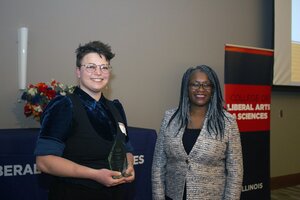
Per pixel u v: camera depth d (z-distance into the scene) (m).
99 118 1.24
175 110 1.79
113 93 2.72
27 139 1.81
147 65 2.88
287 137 4.02
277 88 3.83
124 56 2.76
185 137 1.63
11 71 2.30
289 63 3.63
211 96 1.69
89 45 1.29
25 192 1.81
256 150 3.11
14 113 2.31
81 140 1.17
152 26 2.90
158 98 2.96
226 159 1.65
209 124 1.61
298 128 4.12
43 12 2.40
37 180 1.84
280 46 3.54
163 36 2.97
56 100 1.22
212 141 1.57
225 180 1.64
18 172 1.79
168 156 1.70
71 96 1.23
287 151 4.02
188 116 1.70
